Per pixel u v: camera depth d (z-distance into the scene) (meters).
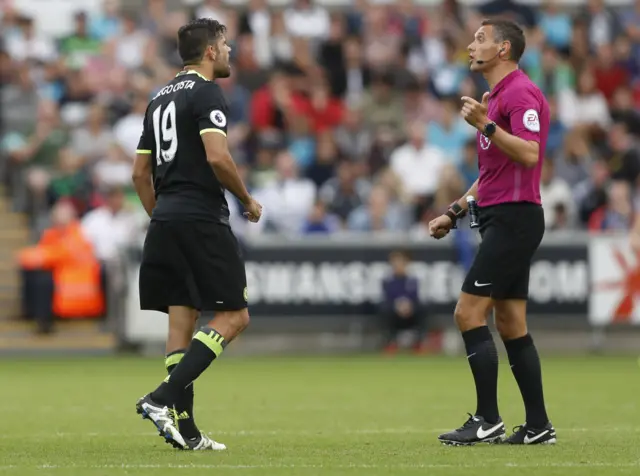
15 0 83.25
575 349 67.25
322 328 66.06
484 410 25.92
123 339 65.44
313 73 78.12
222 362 60.72
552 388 45.00
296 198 69.19
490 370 25.77
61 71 77.06
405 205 68.75
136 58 78.06
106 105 74.56
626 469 21.48
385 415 34.75
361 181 72.94
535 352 26.02
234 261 24.45
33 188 69.62
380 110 78.50
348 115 76.12
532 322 66.56
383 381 48.50
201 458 23.14
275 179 70.81
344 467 21.66
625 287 66.69
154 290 24.78
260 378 50.50
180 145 24.28
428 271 66.00
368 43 80.62
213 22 24.98
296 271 65.81
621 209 68.56
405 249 66.00
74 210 68.94
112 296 65.31
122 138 71.31
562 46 84.31
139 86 75.38
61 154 70.44
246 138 73.12
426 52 81.06
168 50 79.62
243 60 79.50
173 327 24.78
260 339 66.00
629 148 74.94
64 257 64.25
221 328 24.28
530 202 25.44
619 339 67.44
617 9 88.12
